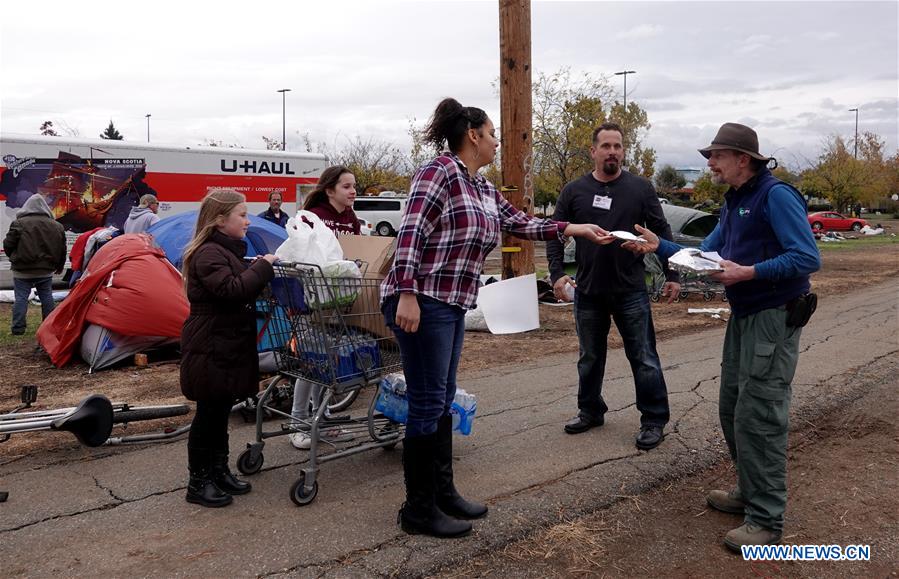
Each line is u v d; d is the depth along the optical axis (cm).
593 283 490
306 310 402
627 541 365
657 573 335
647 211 484
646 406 495
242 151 1677
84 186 1455
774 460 353
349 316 410
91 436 434
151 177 1541
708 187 5281
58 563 331
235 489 405
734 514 397
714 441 500
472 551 346
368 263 428
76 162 1443
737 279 339
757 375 350
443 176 339
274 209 1258
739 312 361
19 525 370
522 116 982
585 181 497
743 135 356
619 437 511
